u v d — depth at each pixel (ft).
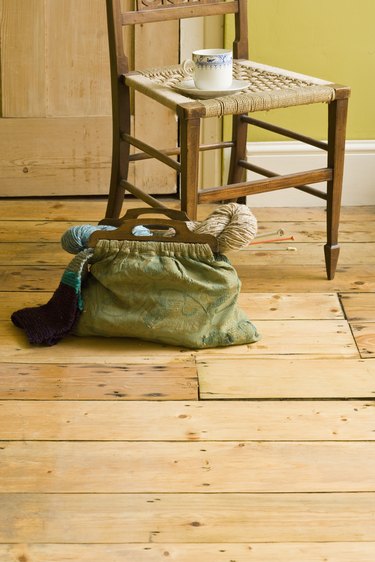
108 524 5.61
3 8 10.03
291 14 10.17
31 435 6.42
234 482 5.97
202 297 7.51
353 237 9.90
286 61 10.36
